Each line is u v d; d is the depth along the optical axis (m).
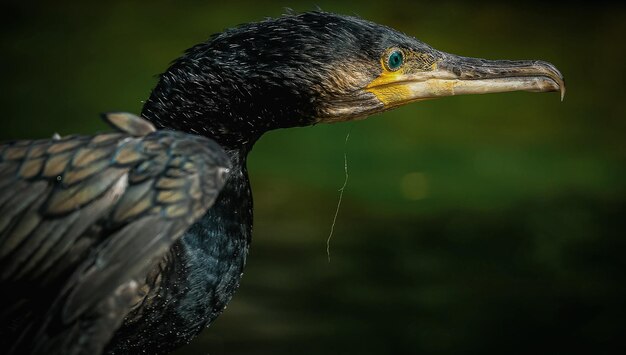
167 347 6.24
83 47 18.45
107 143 5.27
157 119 6.53
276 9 19.86
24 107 16.12
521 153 15.30
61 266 5.06
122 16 19.75
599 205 13.84
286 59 6.50
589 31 19.34
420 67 7.10
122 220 5.05
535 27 19.38
